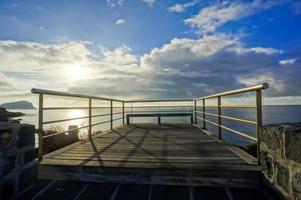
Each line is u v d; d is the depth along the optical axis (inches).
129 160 104.7
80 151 128.4
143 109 327.9
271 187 77.2
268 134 80.1
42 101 113.0
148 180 91.6
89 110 183.5
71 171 96.0
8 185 70.4
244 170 87.4
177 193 82.4
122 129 249.4
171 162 100.6
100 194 82.0
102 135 200.7
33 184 86.4
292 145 63.9
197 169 89.5
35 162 87.6
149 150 131.2
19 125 78.2
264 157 83.4
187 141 164.9
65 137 219.8
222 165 94.6
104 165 95.2
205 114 238.5
